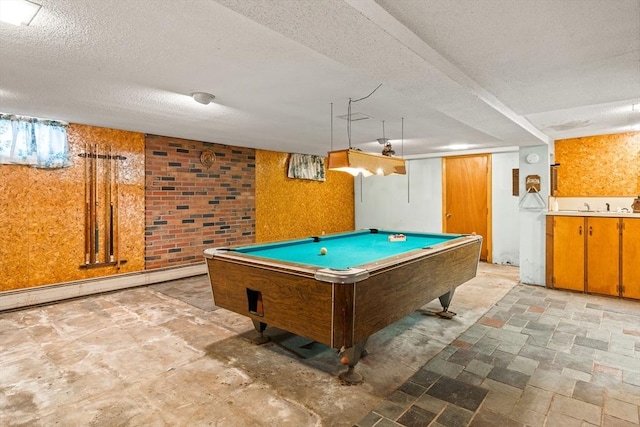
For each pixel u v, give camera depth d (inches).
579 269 175.3
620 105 133.4
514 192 241.0
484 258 257.9
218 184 222.1
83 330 126.0
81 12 67.2
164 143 196.5
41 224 157.9
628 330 125.5
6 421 75.0
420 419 75.6
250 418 76.4
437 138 205.8
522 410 78.5
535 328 128.0
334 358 105.7
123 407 80.1
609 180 193.5
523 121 148.2
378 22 61.3
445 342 116.3
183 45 82.3
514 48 81.1
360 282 82.0
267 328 129.4
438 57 82.7
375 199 312.2
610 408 79.1
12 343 114.6
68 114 147.4
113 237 179.0
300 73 100.2
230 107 136.3
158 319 137.6
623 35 75.0
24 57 88.6
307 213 281.3
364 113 146.3
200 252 213.5
